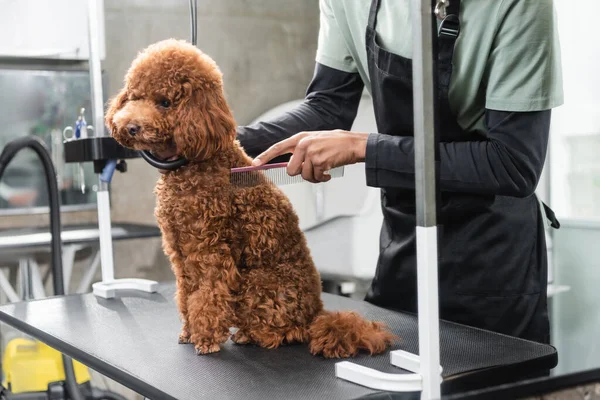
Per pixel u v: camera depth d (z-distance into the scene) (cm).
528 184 114
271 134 142
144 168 334
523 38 113
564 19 254
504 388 80
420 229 84
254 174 111
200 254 106
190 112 102
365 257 298
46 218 311
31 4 297
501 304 138
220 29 343
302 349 107
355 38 141
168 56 104
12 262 305
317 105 151
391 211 144
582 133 255
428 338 85
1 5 294
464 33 119
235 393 87
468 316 138
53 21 300
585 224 257
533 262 142
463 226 138
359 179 298
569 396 85
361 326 106
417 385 86
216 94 106
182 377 94
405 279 143
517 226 138
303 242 115
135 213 334
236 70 348
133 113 102
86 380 220
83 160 165
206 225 105
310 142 112
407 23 128
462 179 114
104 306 142
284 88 361
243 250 110
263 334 108
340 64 151
